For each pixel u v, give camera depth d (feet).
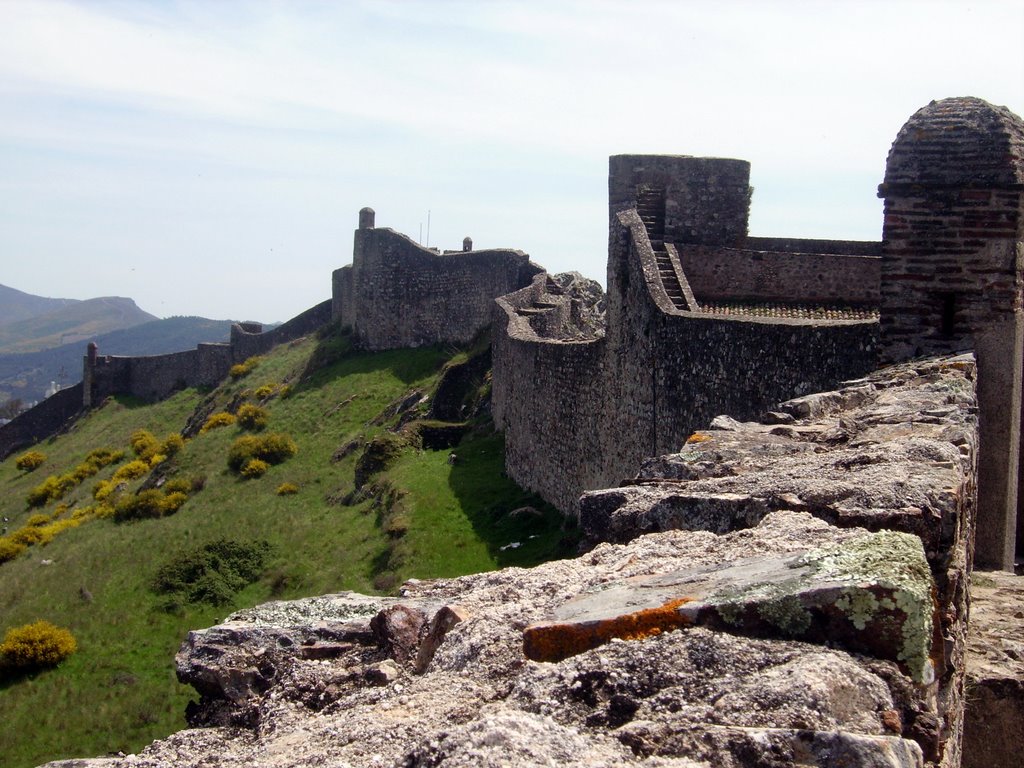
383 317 159.02
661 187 75.51
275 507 108.58
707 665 11.34
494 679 12.77
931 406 25.17
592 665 11.54
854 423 24.23
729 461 21.50
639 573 14.56
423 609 16.74
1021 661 22.99
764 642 11.63
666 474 21.74
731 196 75.46
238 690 17.17
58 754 63.41
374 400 138.51
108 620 82.79
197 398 199.82
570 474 74.79
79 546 110.52
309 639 17.66
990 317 33.68
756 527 16.08
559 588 15.14
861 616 11.69
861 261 69.41
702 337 46.80
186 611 83.66
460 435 110.73
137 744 64.03
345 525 93.91
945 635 15.80
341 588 77.30
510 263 139.33
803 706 10.44
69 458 187.11
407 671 15.52
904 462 18.72
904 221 34.22
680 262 68.80
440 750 10.09
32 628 77.36
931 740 11.51
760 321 41.91
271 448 126.93
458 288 148.66
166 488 125.18
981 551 33.09
